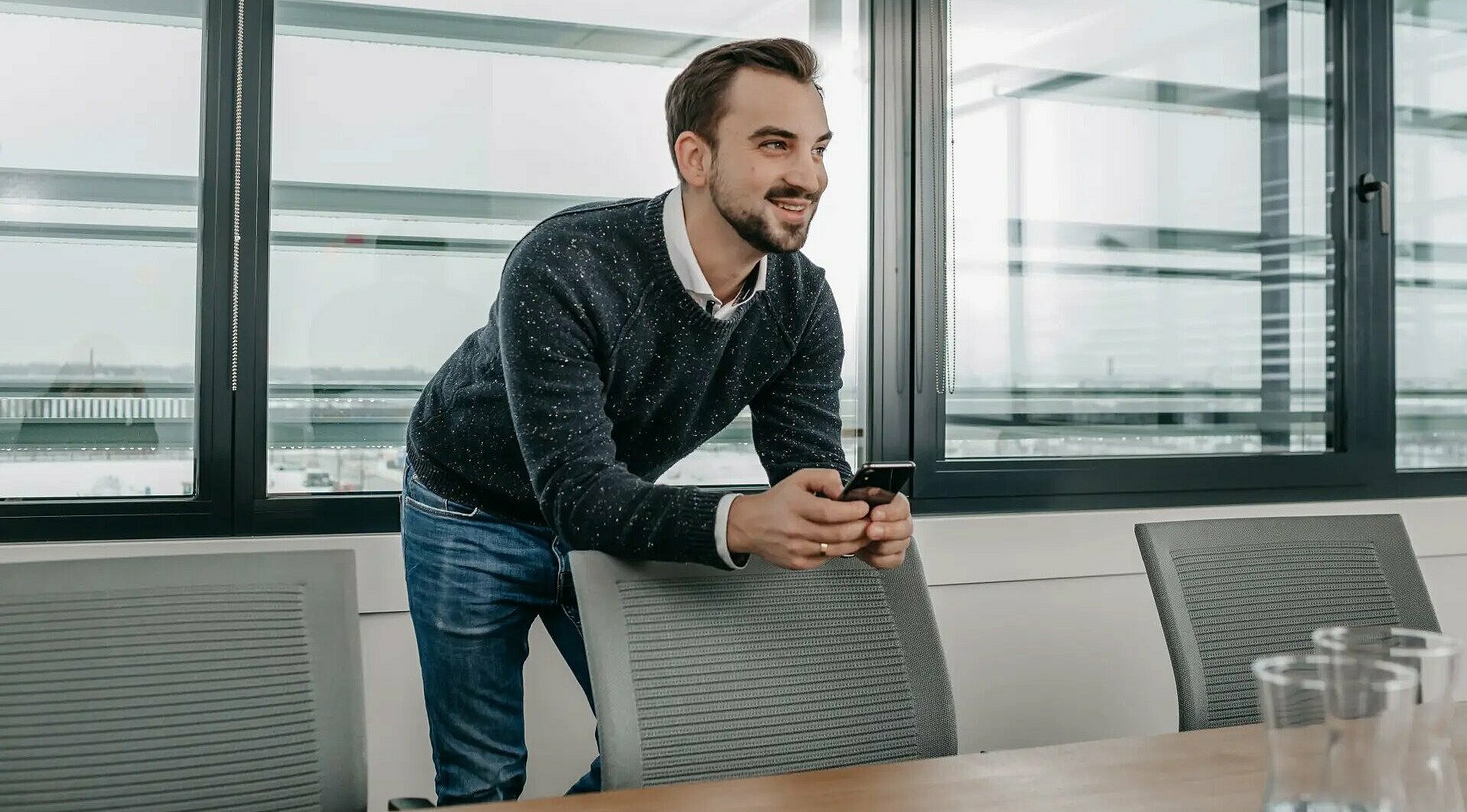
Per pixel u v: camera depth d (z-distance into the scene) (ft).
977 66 8.54
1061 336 8.84
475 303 7.59
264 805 3.98
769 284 5.56
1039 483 8.64
